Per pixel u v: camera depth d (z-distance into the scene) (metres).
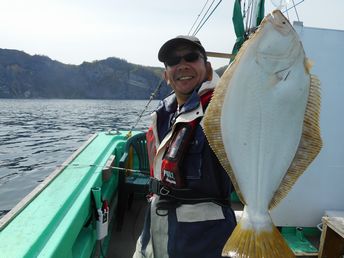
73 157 3.68
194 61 1.96
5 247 1.83
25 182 10.87
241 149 1.67
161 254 1.85
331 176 3.14
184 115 1.84
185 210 1.80
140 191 3.86
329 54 2.98
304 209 3.20
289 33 1.60
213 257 1.74
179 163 1.79
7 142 20.11
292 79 1.62
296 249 3.00
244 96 1.66
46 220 2.15
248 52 1.64
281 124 1.65
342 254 2.86
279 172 1.67
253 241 1.56
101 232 2.84
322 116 3.05
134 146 4.42
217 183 1.81
